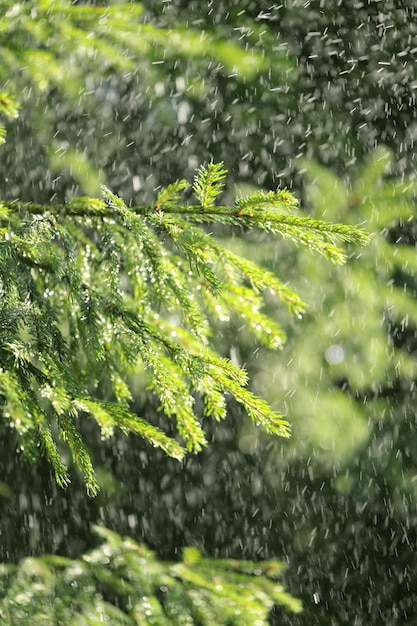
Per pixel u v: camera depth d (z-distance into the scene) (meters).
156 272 3.05
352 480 8.81
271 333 3.07
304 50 9.43
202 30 7.76
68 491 8.32
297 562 9.42
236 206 3.09
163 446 2.67
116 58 5.71
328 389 8.63
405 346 9.04
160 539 9.40
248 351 8.38
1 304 2.87
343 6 9.30
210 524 9.50
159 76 8.25
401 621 9.30
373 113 9.42
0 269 2.90
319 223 3.04
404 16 9.47
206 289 3.11
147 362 2.99
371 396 8.83
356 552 9.37
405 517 9.15
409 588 9.34
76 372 3.20
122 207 3.12
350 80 9.47
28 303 2.98
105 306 3.04
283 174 8.92
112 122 8.96
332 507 9.37
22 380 2.65
